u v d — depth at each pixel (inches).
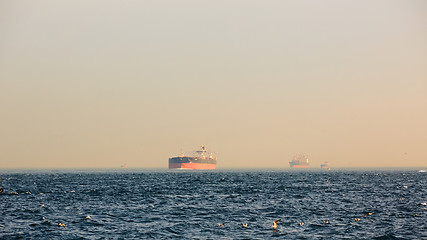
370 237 1907.0
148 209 2807.6
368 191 4411.9
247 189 4729.3
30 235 1943.9
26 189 4726.9
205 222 2274.9
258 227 2132.1
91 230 2057.1
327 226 2158.0
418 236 1923.0
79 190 4557.1
